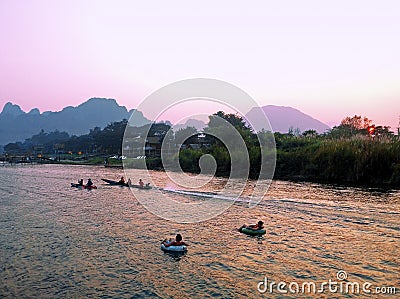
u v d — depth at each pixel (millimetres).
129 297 12727
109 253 17547
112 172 71500
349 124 72375
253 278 14305
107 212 28016
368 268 15156
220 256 16953
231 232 21219
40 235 21047
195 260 16453
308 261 16109
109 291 13219
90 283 13945
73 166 101312
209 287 13516
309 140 57969
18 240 20000
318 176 45406
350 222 22594
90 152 173375
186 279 14281
